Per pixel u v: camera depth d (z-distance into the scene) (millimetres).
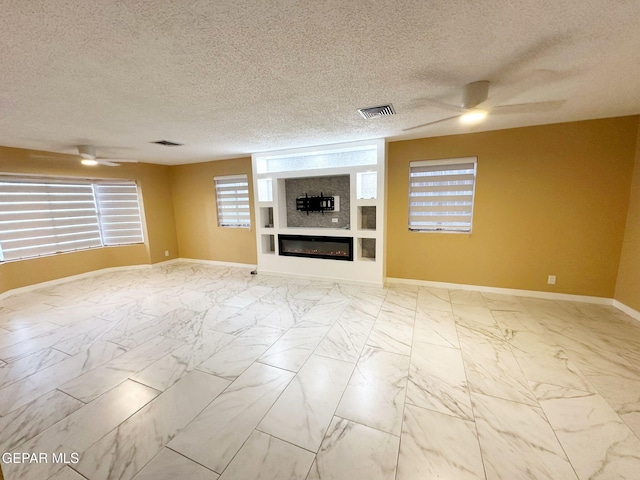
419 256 4383
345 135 3752
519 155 3627
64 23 1300
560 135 3420
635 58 1792
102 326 3230
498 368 2355
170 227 6340
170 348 2748
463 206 4027
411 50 1662
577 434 1717
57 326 3236
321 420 1854
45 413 1933
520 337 2832
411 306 3650
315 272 4875
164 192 6188
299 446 1665
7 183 4285
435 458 1578
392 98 2418
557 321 3145
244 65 1796
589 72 2004
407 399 2029
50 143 3873
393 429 1774
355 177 4305
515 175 3686
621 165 3236
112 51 1575
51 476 1493
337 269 4676
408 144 4141
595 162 3332
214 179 5840
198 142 3988
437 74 1980
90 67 1753
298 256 4977
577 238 3531
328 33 1470
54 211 4848
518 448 1631
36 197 4613
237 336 2973
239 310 3654
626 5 1278
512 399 2008
